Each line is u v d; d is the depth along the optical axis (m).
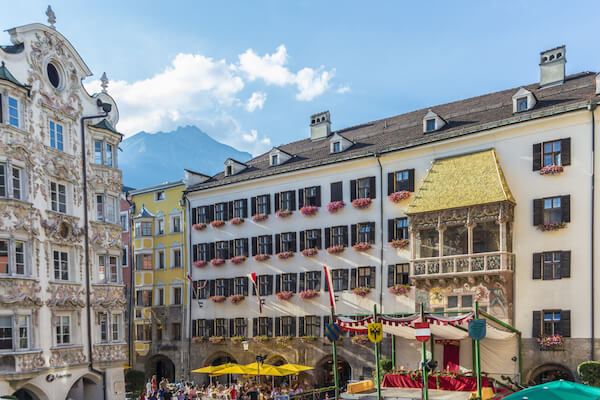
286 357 42.47
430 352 34.91
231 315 45.94
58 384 30.75
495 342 33.00
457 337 33.16
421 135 39.09
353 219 40.25
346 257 40.25
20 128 30.06
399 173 38.59
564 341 31.09
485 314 27.75
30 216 29.91
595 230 31.00
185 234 49.88
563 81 37.09
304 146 48.91
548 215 32.75
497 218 32.50
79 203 34.34
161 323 50.50
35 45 31.86
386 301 37.88
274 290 43.62
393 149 38.44
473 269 32.97
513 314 32.81
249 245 45.59
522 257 33.03
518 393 12.17
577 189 31.80
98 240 35.28
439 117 38.62
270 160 46.88
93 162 35.94
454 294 33.75
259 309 44.31
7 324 28.28
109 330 35.25
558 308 31.56
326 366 41.84
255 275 40.22
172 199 51.34
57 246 32.28
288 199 43.84
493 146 35.03
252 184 45.97
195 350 47.91
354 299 39.44
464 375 29.50
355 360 39.03
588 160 31.62
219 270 47.22
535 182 33.22
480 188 33.50
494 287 32.53
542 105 34.59
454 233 35.44
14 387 28.05
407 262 37.28
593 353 30.23
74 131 34.47
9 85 29.38
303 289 42.03
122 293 36.78
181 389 38.22
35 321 29.56
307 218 42.59
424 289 34.97
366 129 45.91
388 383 31.98
